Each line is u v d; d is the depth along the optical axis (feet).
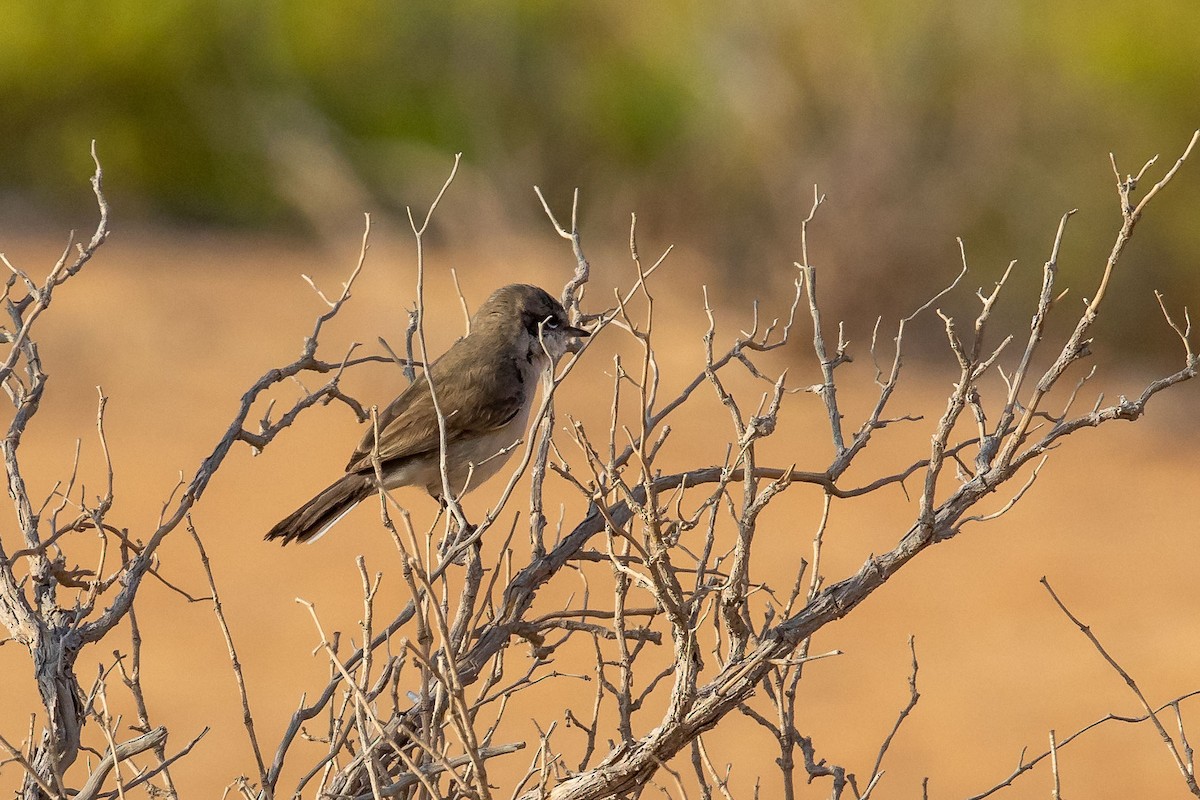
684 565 36.40
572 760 35.42
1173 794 36.29
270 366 71.87
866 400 69.72
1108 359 80.79
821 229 80.94
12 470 18.97
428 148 104.94
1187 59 83.76
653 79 96.89
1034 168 84.17
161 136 118.11
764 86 87.15
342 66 114.83
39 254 90.94
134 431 62.85
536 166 98.12
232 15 118.62
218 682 40.93
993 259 83.20
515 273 84.94
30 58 116.78
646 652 42.06
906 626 46.96
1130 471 63.31
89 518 18.76
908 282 80.38
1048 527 56.03
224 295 82.38
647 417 17.98
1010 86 84.94
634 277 82.28
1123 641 45.52
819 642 45.85
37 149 119.44
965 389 16.84
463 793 14.93
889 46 86.12
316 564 49.88
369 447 27.09
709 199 84.99
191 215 117.39
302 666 42.06
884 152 82.74
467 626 17.69
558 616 19.02
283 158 110.93
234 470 59.16
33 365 19.49
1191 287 81.35
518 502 51.08
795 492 58.08
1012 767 37.73
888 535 53.26
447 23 110.73
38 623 17.76
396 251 90.84
